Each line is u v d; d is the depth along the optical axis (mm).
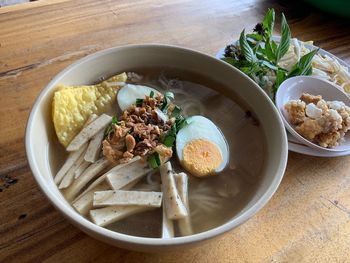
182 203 205
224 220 204
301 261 195
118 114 247
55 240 191
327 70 340
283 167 185
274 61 308
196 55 250
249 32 367
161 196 203
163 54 253
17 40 315
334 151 254
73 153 220
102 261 186
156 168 219
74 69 228
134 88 255
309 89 303
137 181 214
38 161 183
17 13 344
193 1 402
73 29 336
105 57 240
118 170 212
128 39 335
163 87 265
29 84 278
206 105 261
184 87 267
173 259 189
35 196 209
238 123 245
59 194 190
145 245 148
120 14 364
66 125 220
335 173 246
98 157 221
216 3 405
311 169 247
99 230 151
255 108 236
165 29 354
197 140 239
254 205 168
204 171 227
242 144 237
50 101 215
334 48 372
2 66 290
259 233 205
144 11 374
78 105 229
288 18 403
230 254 194
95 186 207
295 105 272
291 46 341
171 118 239
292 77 299
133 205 197
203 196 219
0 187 212
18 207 204
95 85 245
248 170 225
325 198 229
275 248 199
